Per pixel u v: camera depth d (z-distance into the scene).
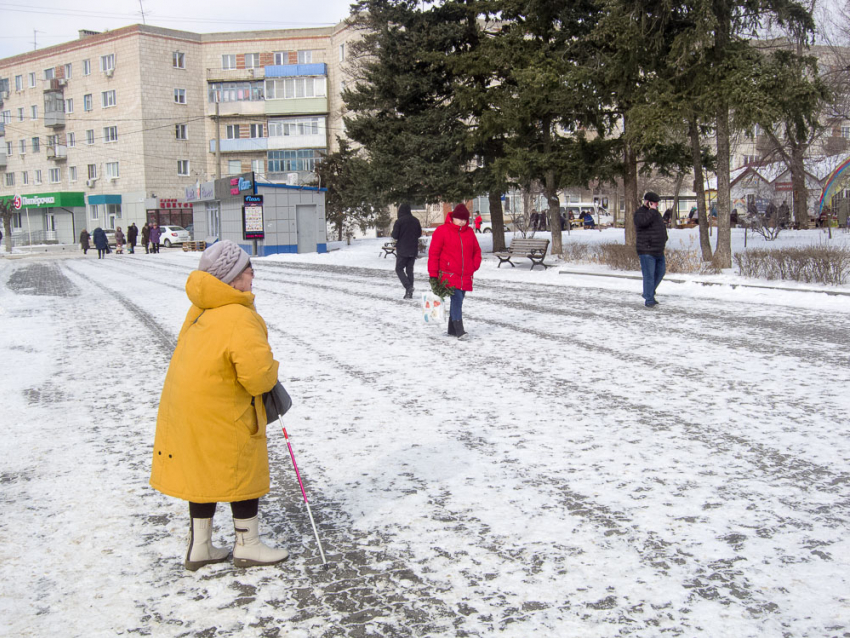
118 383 7.31
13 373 7.85
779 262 15.36
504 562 3.26
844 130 40.91
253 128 66.00
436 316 9.65
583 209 71.62
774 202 37.88
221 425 3.04
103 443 5.27
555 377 7.08
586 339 9.21
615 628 2.71
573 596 2.95
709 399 6.11
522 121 22.25
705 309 11.85
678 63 17.11
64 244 65.25
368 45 26.28
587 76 20.06
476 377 7.17
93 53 65.19
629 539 3.47
